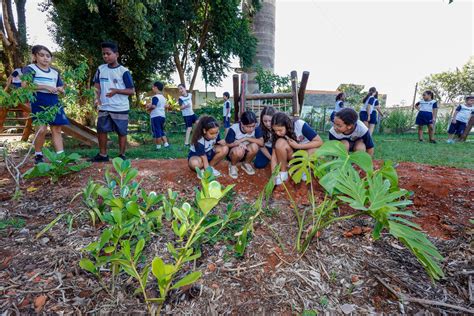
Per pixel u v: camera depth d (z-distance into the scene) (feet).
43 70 10.96
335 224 7.55
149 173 10.15
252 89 40.63
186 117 21.06
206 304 5.09
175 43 42.22
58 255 6.03
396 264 6.32
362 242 6.95
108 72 12.37
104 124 12.44
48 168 8.86
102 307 4.97
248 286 5.48
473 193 9.23
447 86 105.81
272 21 40.16
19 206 7.99
